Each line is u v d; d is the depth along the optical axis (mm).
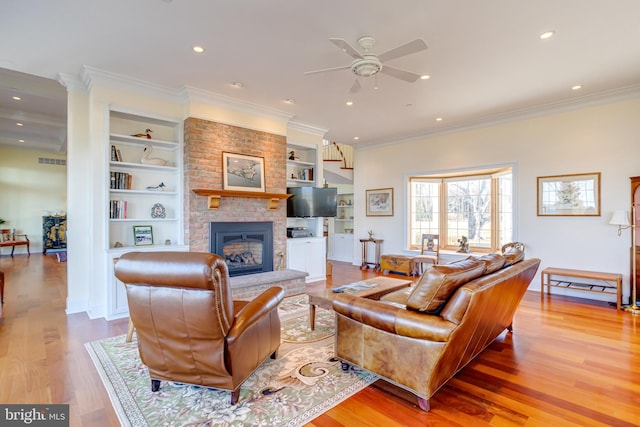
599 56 3381
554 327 3516
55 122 6410
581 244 4742
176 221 4559
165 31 2914
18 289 5160
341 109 5125
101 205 3889
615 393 2232
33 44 3146
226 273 1967
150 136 4316
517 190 5320
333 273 6703
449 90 4312
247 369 2201
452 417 1977
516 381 2398
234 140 4801
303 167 6367
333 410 2049
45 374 2479
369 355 2328
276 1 2480
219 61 3510
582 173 4723
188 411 2020
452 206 6855
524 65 3590
